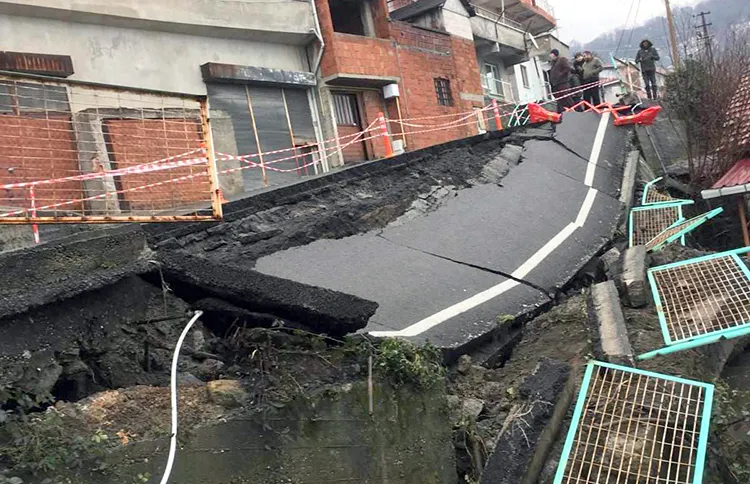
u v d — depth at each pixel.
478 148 14.20
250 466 4.21
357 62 20.38
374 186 11.18
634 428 5.56
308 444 4.54
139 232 5.09
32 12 14.07
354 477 4.73
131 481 3.69
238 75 17.50
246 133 17.84
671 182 16.34
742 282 7.43
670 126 18.28
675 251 8.94
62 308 4.44
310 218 9.54
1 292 4.27
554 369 5.89
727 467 5.57
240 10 17.89
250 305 5.17
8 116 6.81
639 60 24.30
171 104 7.97
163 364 4.81
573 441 5.52
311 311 5.20
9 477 3.29
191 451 3.98
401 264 9.04
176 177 8.34
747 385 7.14
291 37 19.31
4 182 7.00
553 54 21.72
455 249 9.88
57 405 3.85
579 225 11.73
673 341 6.77
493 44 29.97
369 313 5.52
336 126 20.17
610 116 18.08
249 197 9.16
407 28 23.06
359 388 4.92
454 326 7.63
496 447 5.29
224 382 4.38
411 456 5.17
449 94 24.67
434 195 11.56
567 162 14.73
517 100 33.19
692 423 5.55
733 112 16.64
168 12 16.33
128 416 3.93
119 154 7.80
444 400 5.61
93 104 8.13
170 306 5.08
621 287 7.82
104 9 15.08
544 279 9.43
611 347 6.61
